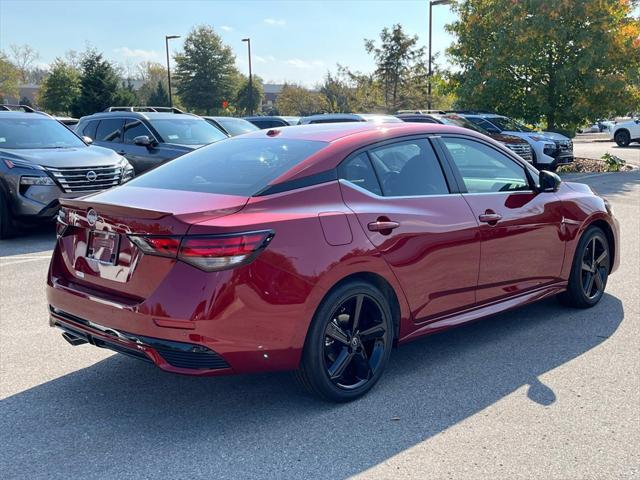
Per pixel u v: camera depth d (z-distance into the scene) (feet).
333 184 12.50
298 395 12.94
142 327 10.92
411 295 13.34
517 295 16.10
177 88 232.53
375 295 12.66
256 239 10.85
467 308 14.84
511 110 71.77
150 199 12.00
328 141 13.28
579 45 65.57
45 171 28.96
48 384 13.57
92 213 11.90
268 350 11.18
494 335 16.38
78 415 12.12
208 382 13.66
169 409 12.37
